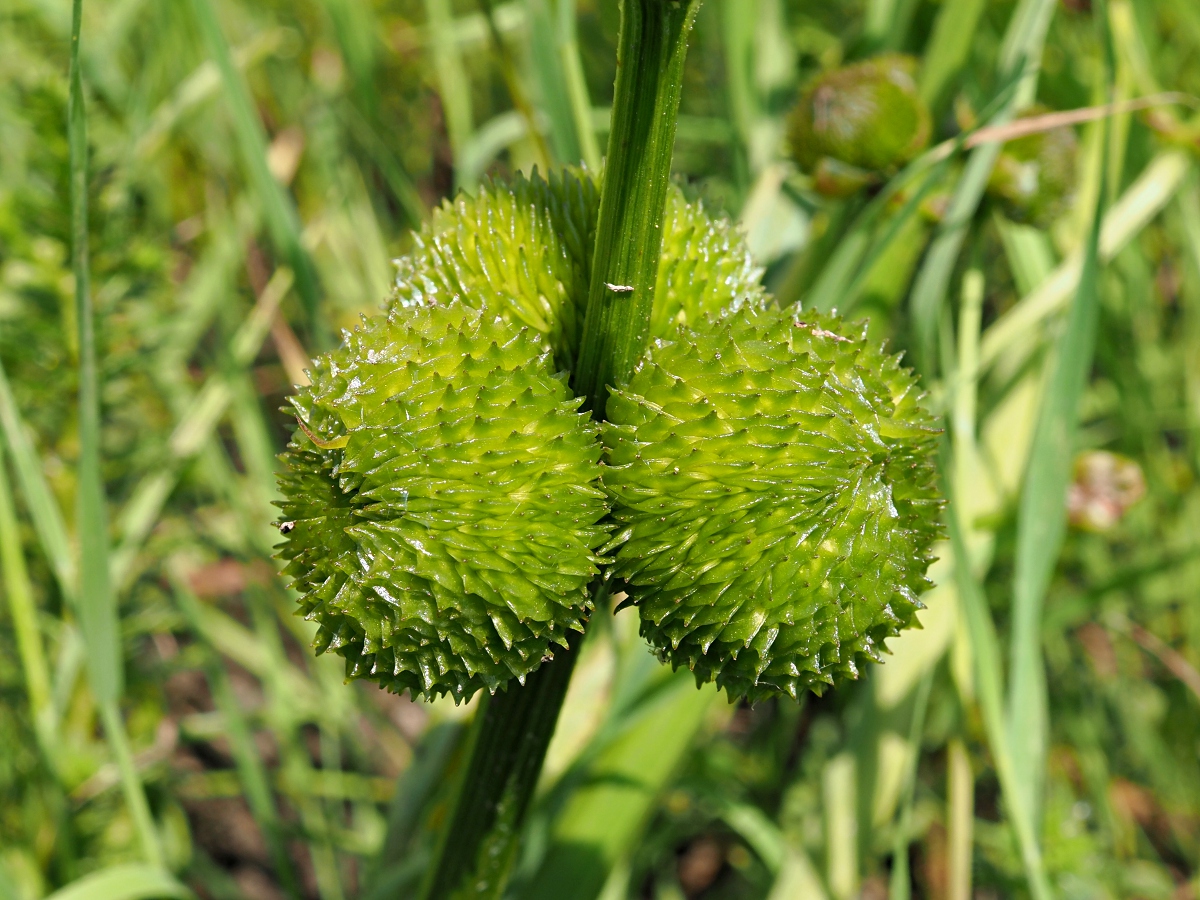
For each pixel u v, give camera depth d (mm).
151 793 182
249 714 189
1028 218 159
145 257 163
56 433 172
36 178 185
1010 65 163
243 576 202
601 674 159
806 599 98
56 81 154
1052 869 157
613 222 98
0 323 163
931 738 206
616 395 100
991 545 174
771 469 98
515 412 97
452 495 97
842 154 157
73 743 168
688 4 93
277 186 157
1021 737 142
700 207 110
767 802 204
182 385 203
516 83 168
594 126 196
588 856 146
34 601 179
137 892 136
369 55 201
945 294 180
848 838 171
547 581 98
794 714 203
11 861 165
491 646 99
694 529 98
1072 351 141
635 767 146
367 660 100
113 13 208
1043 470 143
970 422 159
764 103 203
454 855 122
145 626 170
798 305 103
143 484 181
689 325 106
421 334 98
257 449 189
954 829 158
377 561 97
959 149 144
